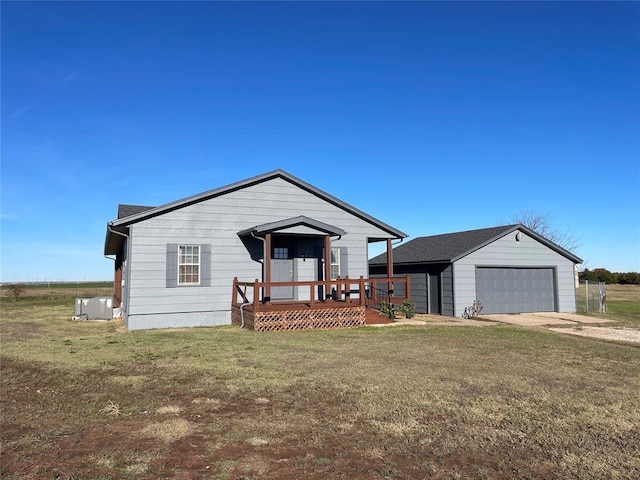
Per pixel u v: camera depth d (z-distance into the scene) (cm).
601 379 759
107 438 477
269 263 1517
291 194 1723
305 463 421
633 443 478
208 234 1594
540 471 412
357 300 1697
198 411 568
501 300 2095
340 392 650
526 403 607
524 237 2169
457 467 418
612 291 4047
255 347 1038
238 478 390
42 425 517
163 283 1523
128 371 783
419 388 674
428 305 2159
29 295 3728
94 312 1861
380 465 420
